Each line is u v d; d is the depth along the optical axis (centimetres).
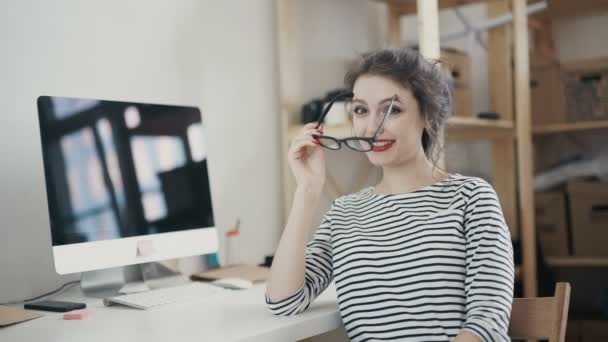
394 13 287
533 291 256
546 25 320
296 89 238
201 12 210
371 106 137
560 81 290
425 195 135
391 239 132
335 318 137
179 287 162
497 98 273
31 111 169
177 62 203
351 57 271
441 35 315
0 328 130
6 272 163
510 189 279
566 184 290
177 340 113
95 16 182
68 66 176
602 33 312
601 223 276
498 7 276
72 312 141
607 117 284
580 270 307
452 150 305
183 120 179
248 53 226
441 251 126
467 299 122
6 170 164
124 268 168
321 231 148
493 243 123
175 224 172
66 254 148
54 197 147
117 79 187
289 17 236
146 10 195
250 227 224
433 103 138
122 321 131
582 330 278
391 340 127
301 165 144
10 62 165
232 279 170
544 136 322
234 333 118
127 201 161
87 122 156
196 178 180
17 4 166
